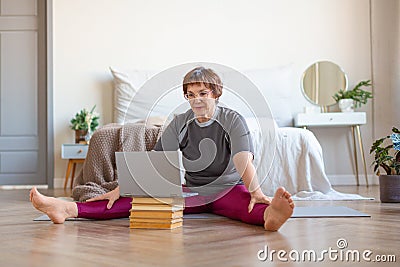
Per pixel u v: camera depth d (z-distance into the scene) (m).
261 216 2.08
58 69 5.95
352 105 5.67
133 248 1.63
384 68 5.72
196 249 1.60
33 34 6.14
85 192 3.43
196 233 1.95
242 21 5.95
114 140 3.60
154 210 2.09
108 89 5.94
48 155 5.88
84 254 1.54
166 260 1.43
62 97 5.93
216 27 5.96
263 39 5.95
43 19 6.14
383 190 3.38
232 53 5.95
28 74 6.15
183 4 5.96
